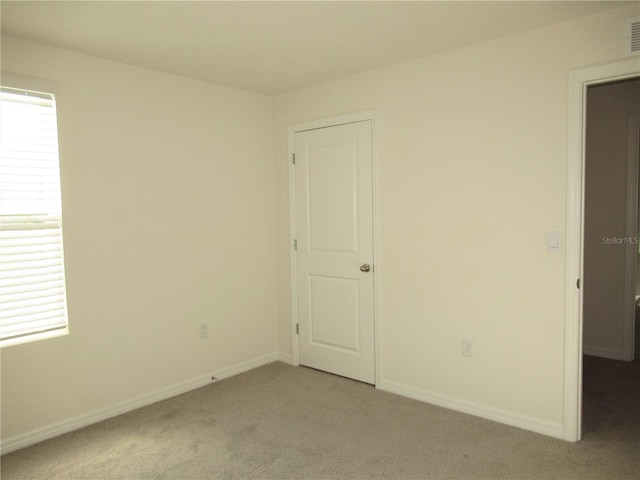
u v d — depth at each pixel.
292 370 3.82
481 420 2.85
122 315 3.04
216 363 3.61
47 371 2.71
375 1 2.19
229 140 3.65
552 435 2.63
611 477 2.22
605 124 3.95
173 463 2.43
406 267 3.19
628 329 3.92
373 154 3.30
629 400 3.10
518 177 2.68
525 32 2.60
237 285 3.75
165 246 3.26
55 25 2.40
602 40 2.37
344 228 3.52
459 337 2.96
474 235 2.86
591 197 4.04
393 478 2.26
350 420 2.88
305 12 2.29
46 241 2.73
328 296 3.67
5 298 2.58
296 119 3.79
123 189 3.02
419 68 3.03
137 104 3.08
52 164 2.73
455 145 2.91
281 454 2.50
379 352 3.37
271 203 4.00
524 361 2.71
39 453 2.54
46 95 2.70
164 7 2.20
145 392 3.16
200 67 3.13
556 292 2.58
